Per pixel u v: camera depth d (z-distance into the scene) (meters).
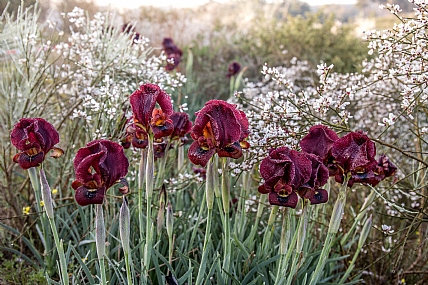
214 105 2.36
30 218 4.32
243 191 3.52
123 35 5.41
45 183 2.40
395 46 3.44
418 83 3.30
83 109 4.64
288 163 2.22
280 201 2.26
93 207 3.86
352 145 2.41
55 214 4.02
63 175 4.48
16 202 4.38
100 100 4.10
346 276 3.37
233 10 15.15
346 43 9.18
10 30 4.82
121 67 4.50
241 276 3.15
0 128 4.86
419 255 3.94
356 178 2.44
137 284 3.09
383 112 5.03
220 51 10.10
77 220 4.33
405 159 4.93
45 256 3.68
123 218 2.35
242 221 3.50
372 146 2.38
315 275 2.78
